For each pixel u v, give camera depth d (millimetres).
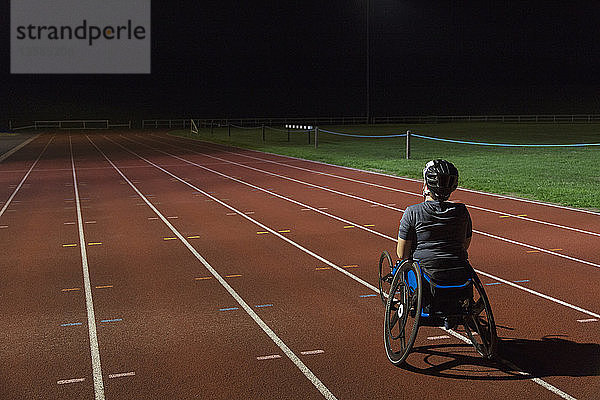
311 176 19688
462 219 4992
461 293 4945
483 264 8461
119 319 6395
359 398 4539
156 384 4812
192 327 6125
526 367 5039
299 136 44250
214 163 25297
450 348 5457
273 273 8180
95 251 9648
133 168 23828
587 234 10320
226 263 8758
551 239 9984
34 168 24281
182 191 16766
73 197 15891
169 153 31531
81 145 39719
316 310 6609
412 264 4988
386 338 5281
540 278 7723
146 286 7633
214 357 5348
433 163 5047
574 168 20609
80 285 7715
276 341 5715
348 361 5223
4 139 47969
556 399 4480
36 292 7426
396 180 18172
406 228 5047
